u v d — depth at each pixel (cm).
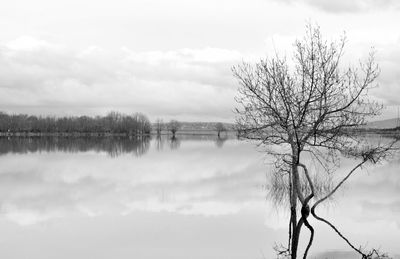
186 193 2955
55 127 18675
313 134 1719
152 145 10538
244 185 3338
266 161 5478
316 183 2878
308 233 1803
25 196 2834
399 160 5400
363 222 1994
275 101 1683
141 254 1545
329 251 1555
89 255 1541
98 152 7494
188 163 5341
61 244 1680
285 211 2292
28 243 1694
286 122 1681
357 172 3984
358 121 1653
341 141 1722
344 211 2252
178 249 1605
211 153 7350
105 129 19112
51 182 3538
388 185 3184
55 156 6406
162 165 5053
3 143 10519
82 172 4281
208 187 3247
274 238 1741
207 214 2230
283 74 1667
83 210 2366
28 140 12762
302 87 1662
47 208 2419
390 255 1511
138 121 19638
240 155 6812
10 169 4484
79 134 18962
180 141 13862
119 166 4912
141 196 2831
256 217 2148
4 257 1516
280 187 2980
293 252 1538
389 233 1802
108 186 3316
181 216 2188
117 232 1859
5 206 2483
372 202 2500
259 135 1761
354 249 1573
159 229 1917
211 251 1572
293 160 1798
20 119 18112
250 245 1648
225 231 1866
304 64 1650
